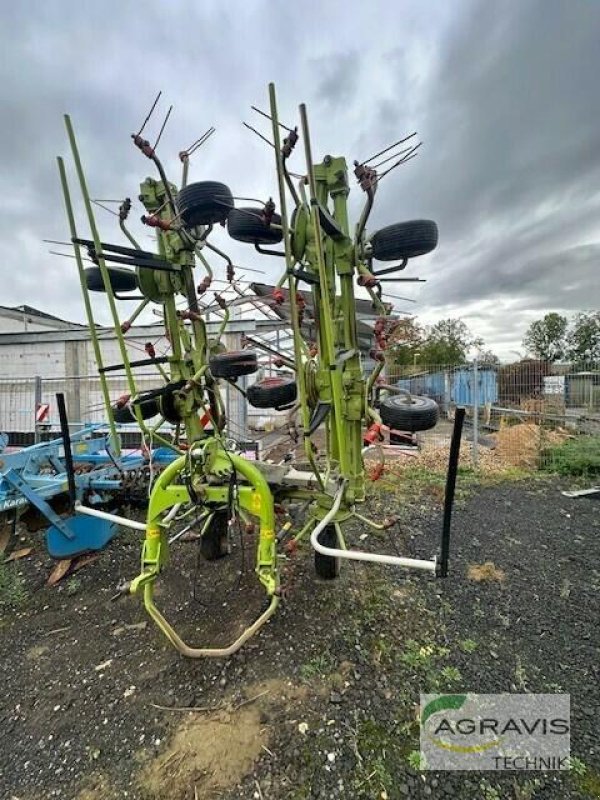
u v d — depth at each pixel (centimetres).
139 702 214
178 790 170
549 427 873
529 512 505
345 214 271
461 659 241
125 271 335
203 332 332
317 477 246
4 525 391
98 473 402
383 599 298
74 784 174
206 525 345
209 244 333
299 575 328
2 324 1942
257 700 212
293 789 169
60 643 262
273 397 284
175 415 328
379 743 189
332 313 277
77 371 1090
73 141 237
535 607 296
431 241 264
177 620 280
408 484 613
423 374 980
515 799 166
